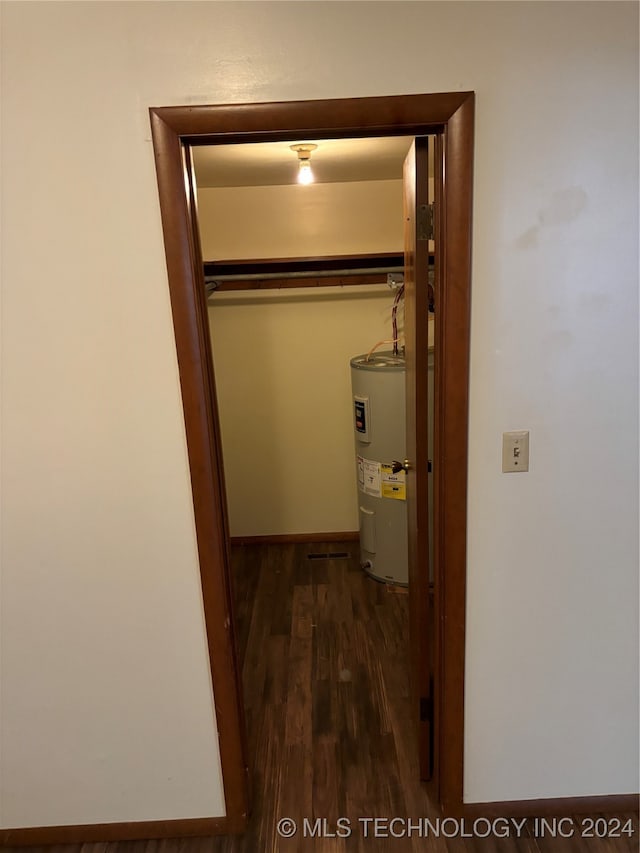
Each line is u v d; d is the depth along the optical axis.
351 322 3.17
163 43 1.14
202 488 1.38
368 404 2.74
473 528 1.43
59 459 1.37
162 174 1.20
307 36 1.15
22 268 1.25
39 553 1.43
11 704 1.53
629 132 1.20
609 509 1.43
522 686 1.55
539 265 1.27
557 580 1.47
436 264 1.32
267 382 3.26
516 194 1.23
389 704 2.13
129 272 1.26
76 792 1.62
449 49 1.16
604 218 1.25
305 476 3.42
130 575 1.45
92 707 1.55
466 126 1.18
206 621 1.48
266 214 3.03
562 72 1.17
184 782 1.62
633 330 1.31
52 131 1.18
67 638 1.49
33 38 1.14
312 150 2.16
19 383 1.32
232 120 1.18
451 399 1.33
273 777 1.83
